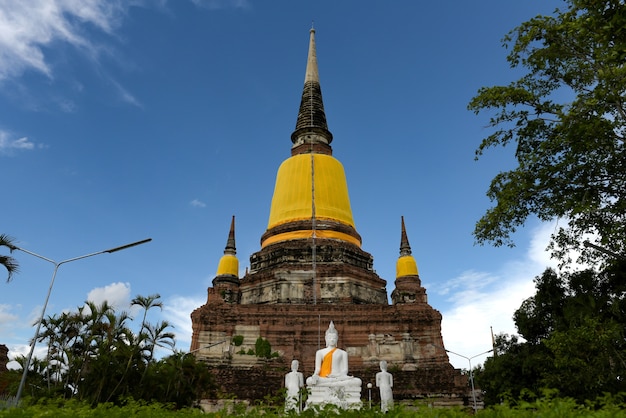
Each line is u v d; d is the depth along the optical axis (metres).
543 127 23.52
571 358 20.77
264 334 38.91
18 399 20.92
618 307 22.44
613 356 20.39
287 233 47.94
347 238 48.47
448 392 33.91
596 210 21.78
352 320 39.25
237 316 39.38
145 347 31.47
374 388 34.81
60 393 30.94
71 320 36.81
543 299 26.84
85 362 30.78
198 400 32.50
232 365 37.84
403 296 41.12
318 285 43.12
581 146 20.84
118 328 32.19
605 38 16.62
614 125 19.61
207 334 39.03
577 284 26.14
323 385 23.30
